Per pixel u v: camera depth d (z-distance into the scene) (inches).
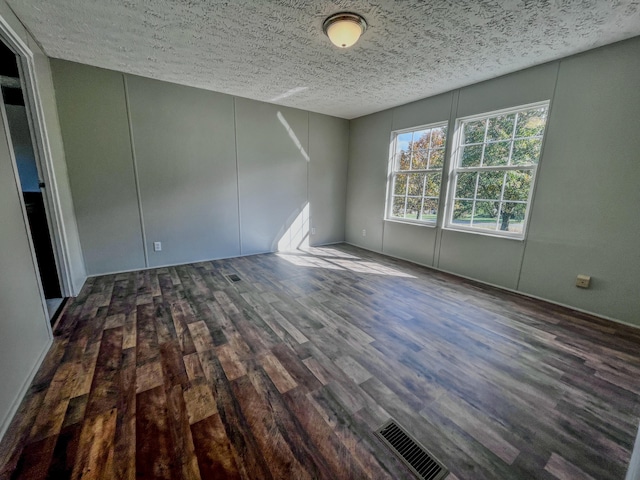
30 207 102.6
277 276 143.1
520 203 123.3
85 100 122.8
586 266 105.3
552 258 114.0
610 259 99.6
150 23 86.4
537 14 78.5
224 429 53.4
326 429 53.9
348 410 58.7
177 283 130.1
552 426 55.7
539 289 119.0
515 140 122.6
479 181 137.3
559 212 110.3
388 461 47.9
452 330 92.4
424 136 162.1
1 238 59.2
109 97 127.3
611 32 86.5
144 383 65.2
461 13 79.1
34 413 55.7
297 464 47.0
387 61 110.9
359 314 102.8
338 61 111.6
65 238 109.3
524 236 121.3
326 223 215.8
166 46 101.6
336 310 105.7
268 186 182.4
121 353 76.5
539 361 76.4
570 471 46.8
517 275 125.3
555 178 110.2
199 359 74.7
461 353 79.6
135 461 46.8
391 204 187.6
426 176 162.2
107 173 132.1
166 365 71.9
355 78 129.0
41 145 99.4
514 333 90.7
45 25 88.0
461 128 142.6
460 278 143.9
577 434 53.9
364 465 47.1
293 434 52.7
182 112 145.4
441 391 64.7
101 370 69.4
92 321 93.8
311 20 84.2
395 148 181.5
